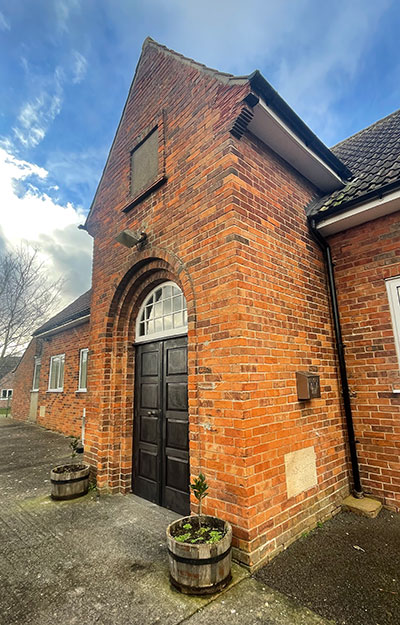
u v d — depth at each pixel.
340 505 3.81
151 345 4.73
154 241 4.32
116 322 5.09
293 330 3.70
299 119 3.74
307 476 3.41
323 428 3.82
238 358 2.90
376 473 3.91
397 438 3.80
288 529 3.01
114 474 4.62
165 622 2.03
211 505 2.93
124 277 4.92
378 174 4.15
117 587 2.41
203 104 3.87
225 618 2.06
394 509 3.72
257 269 3.35
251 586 2.39
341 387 4.31
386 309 4.05
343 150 6.22
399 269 3.99
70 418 9.97
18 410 15.72
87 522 3.59
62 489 4.30
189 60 4.29
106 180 5.98
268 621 2.03
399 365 3.88
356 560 2.71
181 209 3.91
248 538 2.59
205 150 3.69
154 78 5.04
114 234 5.36
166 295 4.64
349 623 2.00
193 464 3.17
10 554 2.91
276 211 3.88
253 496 2.72
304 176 4.64
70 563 2.75
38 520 3.65
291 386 3.46
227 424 2.89
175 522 2.70
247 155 3.64
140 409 4.71
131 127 5.47
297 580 2.45
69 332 10.78
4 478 5.46
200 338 3.32
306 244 4.33
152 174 4.72
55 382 11.65
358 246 4.38
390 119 6.41
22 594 2.33
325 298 4.46
